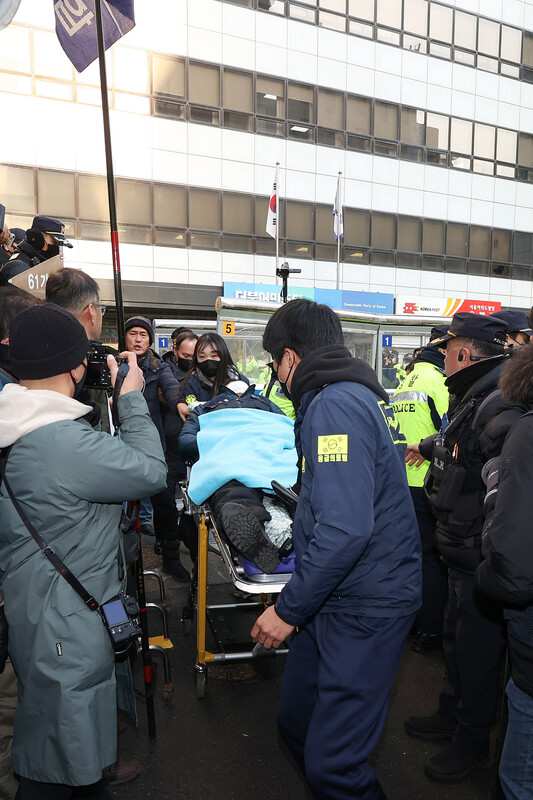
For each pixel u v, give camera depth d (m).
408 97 19.98
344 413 1.51
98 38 2.23
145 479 1.57
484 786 2.22
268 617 1.51
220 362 3.75
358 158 19.42
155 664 2.75
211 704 2.76
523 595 1.27
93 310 2.17
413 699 2.81
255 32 17.66
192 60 16.94
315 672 1.76
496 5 21.17
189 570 4.46
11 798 1.86
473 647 2.20
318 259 19.08
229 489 2.41
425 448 2.89
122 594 1.65
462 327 2.30
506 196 22.00
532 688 1.39
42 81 15.28
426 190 20.55
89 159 15.99
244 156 17.88
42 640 1.48
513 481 1.31
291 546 1.91
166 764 2.34
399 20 19.59
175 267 17.28
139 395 1.78
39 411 1.51
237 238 18.00
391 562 1.58
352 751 1.53
